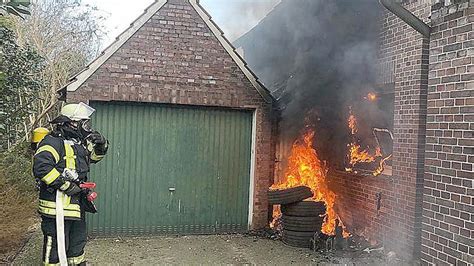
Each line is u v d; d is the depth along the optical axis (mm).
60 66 17750
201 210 8625
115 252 7145
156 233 8375
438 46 5500
